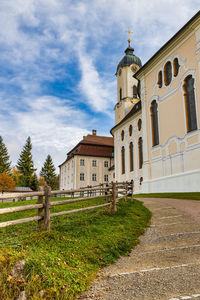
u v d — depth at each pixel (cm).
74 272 388
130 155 3262
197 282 342
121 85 4159
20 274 332
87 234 580
